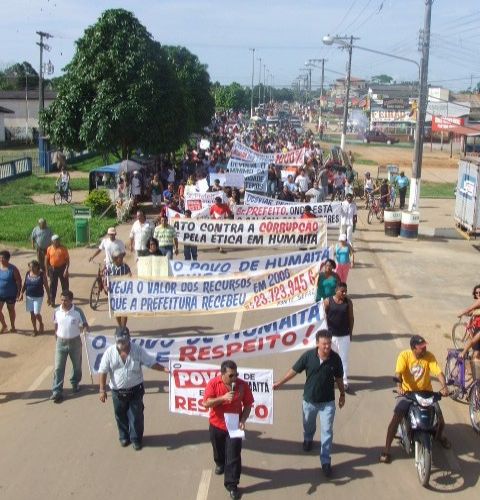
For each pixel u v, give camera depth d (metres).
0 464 8.75
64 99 33.94
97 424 9.91
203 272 13.80
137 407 9.00
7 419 10.11
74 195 37.00
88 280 18.66
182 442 9.32
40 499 7.92
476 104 98.00
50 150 49.69
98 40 33.41
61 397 10.80
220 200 20.97
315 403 8.60
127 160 31.86
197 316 15.30
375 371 12.13
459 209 28.77
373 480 8.41
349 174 38.75
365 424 10.00
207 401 7.95
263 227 17.41
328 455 8.47
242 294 12.08
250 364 12.33
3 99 76.62
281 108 192.25
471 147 70.31
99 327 14.48
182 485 8.21
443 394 8.63
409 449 8.80
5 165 41.59
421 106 27.70
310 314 9.83
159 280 11.91
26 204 33.31
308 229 17.28
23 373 12.00
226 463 7.89
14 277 14.09
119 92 32.91
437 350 13.45
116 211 28.92
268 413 8.82
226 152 57.09
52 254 15.78
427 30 27.47
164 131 33.72
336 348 11.00
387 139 87.75
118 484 8.23
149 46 33.84
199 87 67.06
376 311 16.19
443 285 19.25
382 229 28.84
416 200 28.25
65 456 8.95
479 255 23.95
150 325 14.56
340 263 15.52
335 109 158.38
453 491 8.20
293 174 32.56
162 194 31.33
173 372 8.97
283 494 8.04
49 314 15.51
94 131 33.09
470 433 9.80
